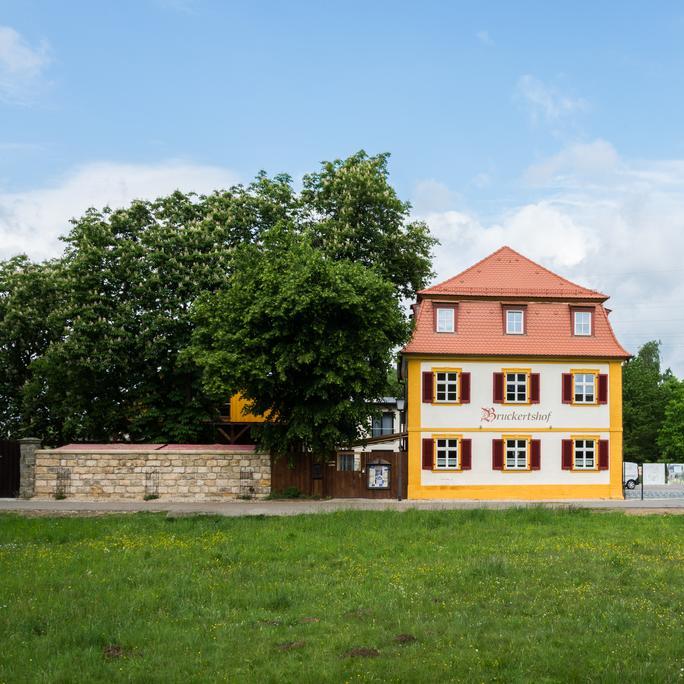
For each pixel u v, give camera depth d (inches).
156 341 1792.6
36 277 2107.5
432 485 1689.2
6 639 604.1
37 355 2159.2
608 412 1724.9
